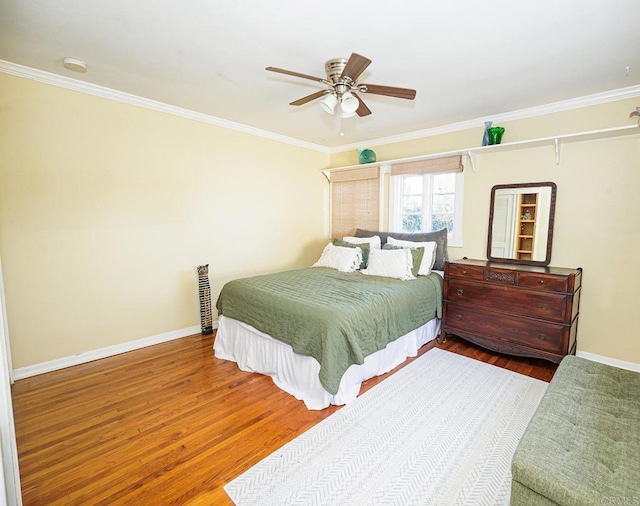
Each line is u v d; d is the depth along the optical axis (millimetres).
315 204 5004
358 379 2410
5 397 1107
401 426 2020
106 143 2930
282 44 2045
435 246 3658
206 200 3680
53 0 1639
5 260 2502
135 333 3223
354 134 4246
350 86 2162
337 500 1502
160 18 1791
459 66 2312
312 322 2256
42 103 2590
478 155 3527
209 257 3764
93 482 1604
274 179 4375
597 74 2430
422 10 1687
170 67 2396
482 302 3033
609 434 1266
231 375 2711
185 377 2674
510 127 3322
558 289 2611
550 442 1229
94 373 2725
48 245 2688
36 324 2672
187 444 1875
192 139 3506
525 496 1134
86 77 2613
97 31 1931
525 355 2807
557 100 2959
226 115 3539
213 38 1990
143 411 2195
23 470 1675
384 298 2658
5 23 1848
